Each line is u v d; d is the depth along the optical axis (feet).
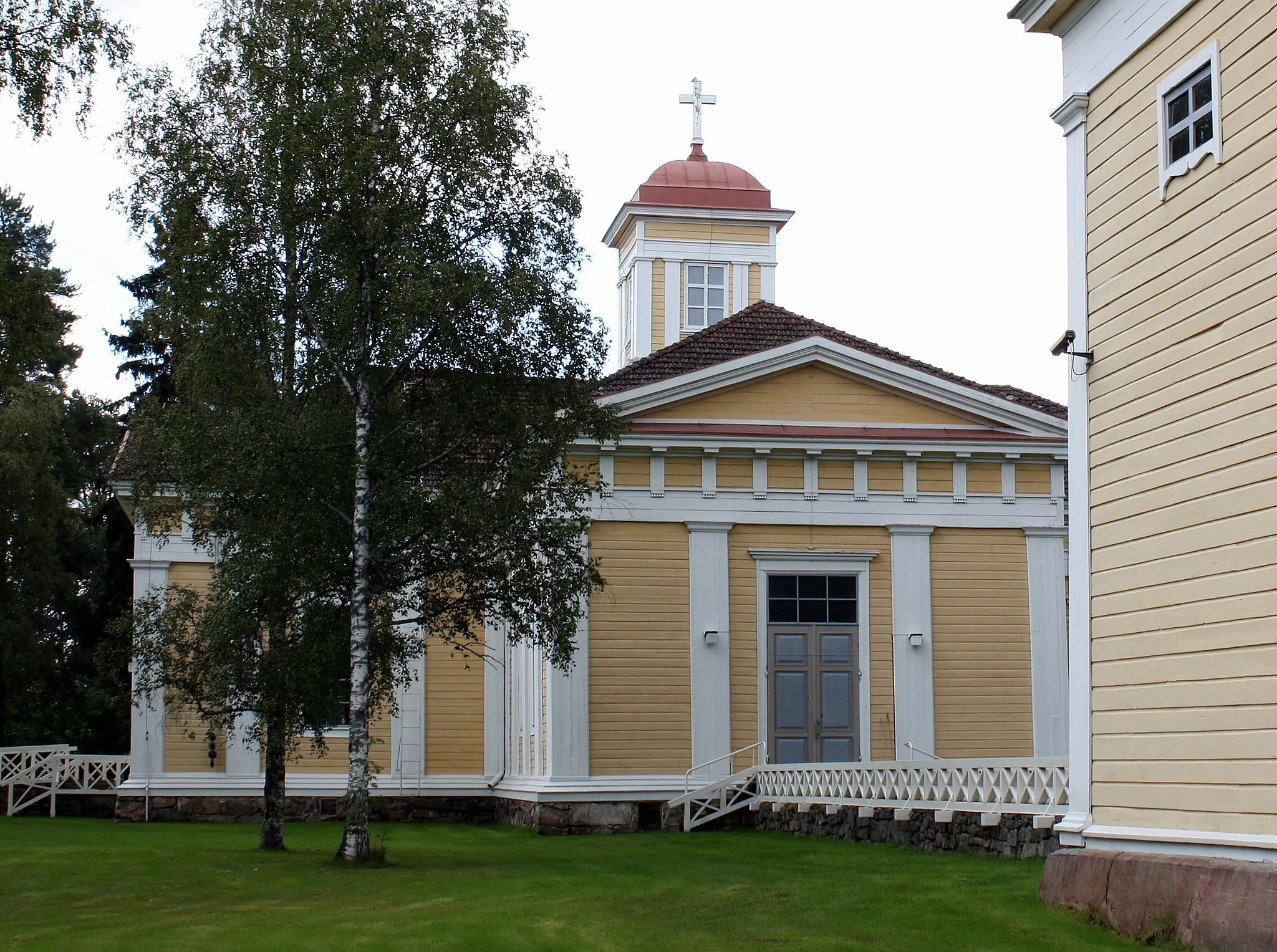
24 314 62.80
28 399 140.67
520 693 99.60
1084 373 47.80
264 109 67.77
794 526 92.63
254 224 66.85
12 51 58.75
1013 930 41.52
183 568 99.71
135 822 96.22
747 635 91.35
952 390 94.17
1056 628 93.86
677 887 54.39
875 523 93.25
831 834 74.95
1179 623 42.27
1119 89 46.75
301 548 65.98
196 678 73.26
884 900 47.80
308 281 66.74
